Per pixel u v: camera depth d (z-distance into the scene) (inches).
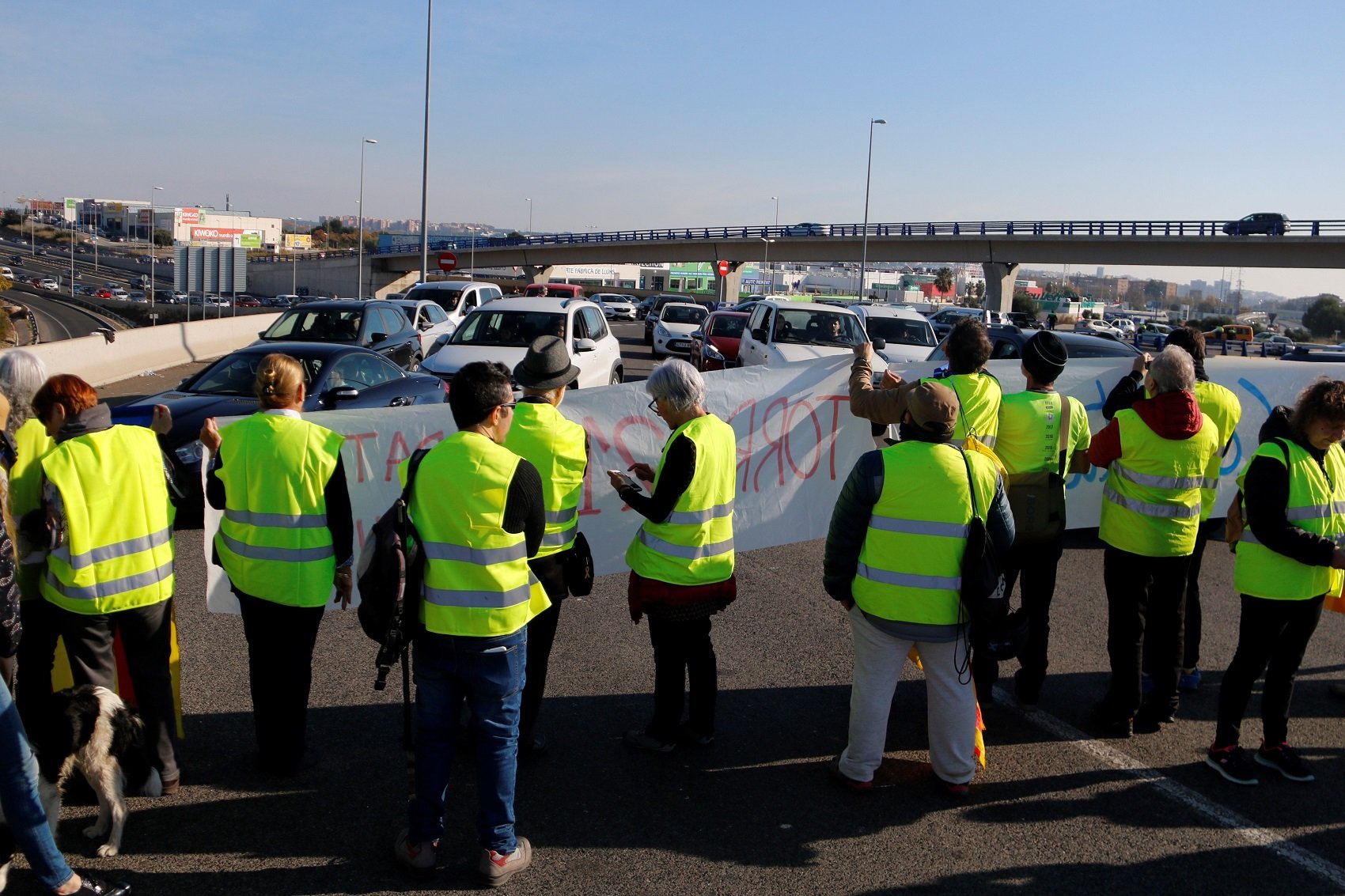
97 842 146.8
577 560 173.9
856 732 167.6
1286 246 2042.3
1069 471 206.2
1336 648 248.4
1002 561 164.4
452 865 145.2
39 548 147.0
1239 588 174.6
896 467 160.2
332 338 561.6
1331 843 156.9
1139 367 225.9
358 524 217.3
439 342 615.5
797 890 140.5
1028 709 204.7
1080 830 158.6
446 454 140.6
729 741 187.2
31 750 128.8
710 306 2255.2
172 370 920.9
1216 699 214.1
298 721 167.8
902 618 160.6
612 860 146.8
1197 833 158.9
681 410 173.6
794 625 249.8
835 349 576.1
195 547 304.7
